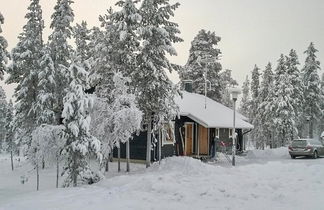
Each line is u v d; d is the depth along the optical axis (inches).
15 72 1042.7
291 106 1860.2
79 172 596.4
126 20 869.2
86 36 1298.0
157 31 879.7
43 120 978.7
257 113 2536.9
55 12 1094.4
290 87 1884.8
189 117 1139.3
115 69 866.8
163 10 900.0
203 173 538.0
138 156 1084.5
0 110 1990.7
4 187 750.5
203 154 1243.2
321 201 369.4
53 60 1054.4
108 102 828.0
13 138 1182.3
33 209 374.0
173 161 785.6
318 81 2098.9
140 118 767.1
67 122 593.6
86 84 637.3
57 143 594.6
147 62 867.4
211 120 1156.5
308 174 502.9
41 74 989.8
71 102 589.6
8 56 776.9
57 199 420.8
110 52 874.8
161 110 897.5
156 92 887.7
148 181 468.4
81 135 590.2
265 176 497.7
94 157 634.8
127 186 466.6
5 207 391.2
